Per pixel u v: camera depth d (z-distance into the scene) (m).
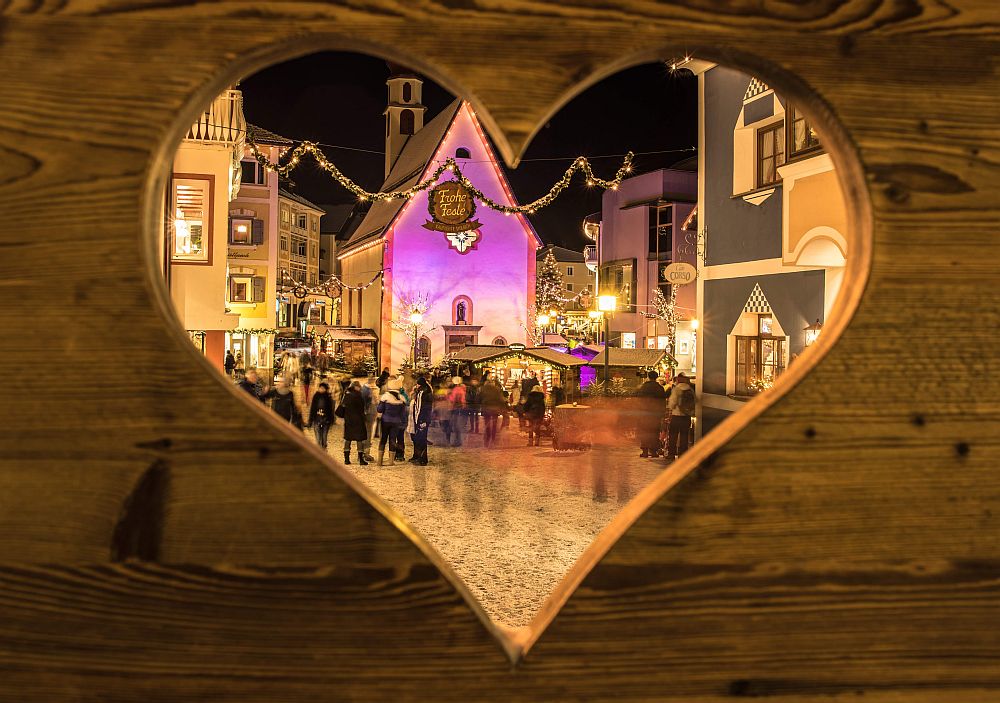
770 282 11.38
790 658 1.44
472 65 1.42
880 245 1.46
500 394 16.12
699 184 13.30
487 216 38.97
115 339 1.36
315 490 1.38
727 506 1.43
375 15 1.41
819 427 1.45
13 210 1.35
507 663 1.40
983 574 1.47
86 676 1.36
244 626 1.38
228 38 1.39
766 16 1.46
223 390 1.38
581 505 9.63
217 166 17.17
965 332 1.48
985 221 1.48
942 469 1.47
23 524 1.35
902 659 1.46
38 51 1.36
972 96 1.49
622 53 1.44
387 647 1.39
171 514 1.37
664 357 19.22
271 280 34.84
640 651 1.41
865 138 1.47
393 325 38.34
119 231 1.36
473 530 8.21
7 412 1.35
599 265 41.00
